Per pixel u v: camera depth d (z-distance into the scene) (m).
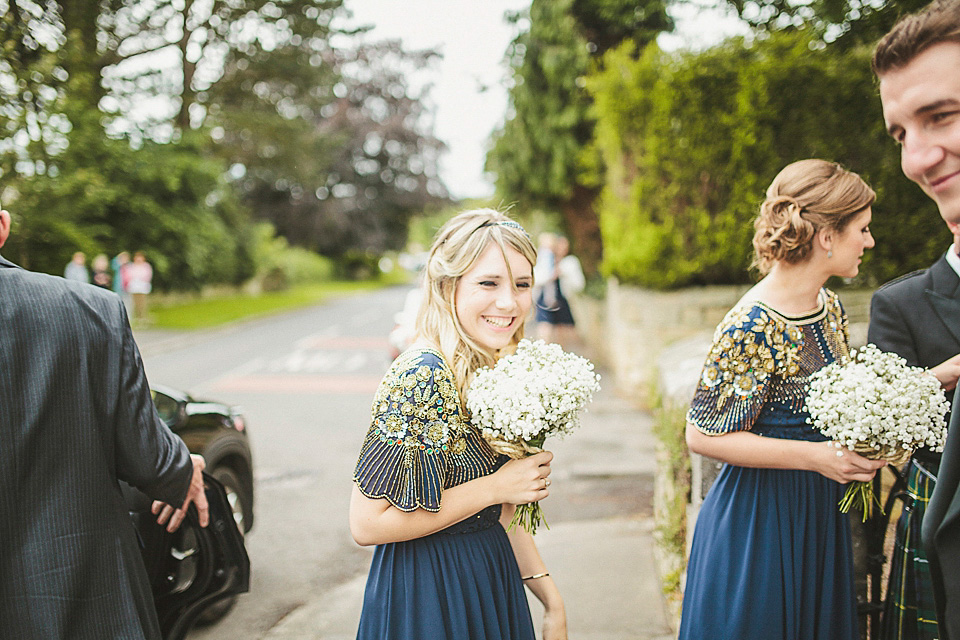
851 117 5.14
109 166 19.38
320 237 44.62
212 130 24.12
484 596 1.66
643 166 6.96
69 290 1.57
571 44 10.37
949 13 1.14
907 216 4.87
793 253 1.80
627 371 7.83
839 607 1.91
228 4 21.69
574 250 13.32
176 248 23.22
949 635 1.19
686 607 2.01
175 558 2.52
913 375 1.68
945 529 1.17
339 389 9.78
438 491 1.53
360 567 4.00
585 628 3.11
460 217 1.76
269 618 3.40
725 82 6.06
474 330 1.71
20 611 1.42
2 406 1.42
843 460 1.71
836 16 3.73
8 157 12.49
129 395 1.63
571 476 5.50
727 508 1.91
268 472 5.85
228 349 14.53
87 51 16.77
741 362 1.82
